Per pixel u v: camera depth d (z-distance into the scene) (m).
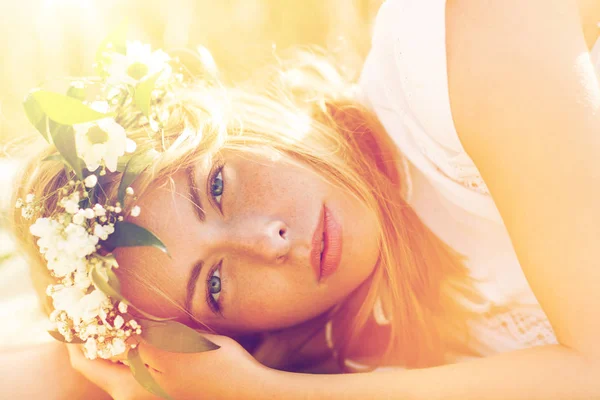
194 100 0.65
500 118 0.57
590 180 0.55
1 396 0.70
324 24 1.07
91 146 0.57
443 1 0.59
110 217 0.59
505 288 0.69
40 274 0.66
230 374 0.63
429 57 0.60
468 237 0.69
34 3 1.09
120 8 1.12
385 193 0.68
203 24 1.10
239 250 0.62
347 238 0.64
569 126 0.56
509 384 0.58
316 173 0.64
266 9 1.09
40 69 1.09
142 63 0.60
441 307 0.71
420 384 0.60
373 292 0.70
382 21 0.67
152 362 0.64
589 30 0.68
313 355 0.75
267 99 0.69
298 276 0.63
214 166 0.63
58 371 0.72
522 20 0.57
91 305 0.58
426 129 0.64
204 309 0.64
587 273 0.55
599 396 0.56
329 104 0.71
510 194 0.58
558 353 0.57
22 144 0.71
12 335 0.78
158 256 0.61
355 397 0.60
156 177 0.61
